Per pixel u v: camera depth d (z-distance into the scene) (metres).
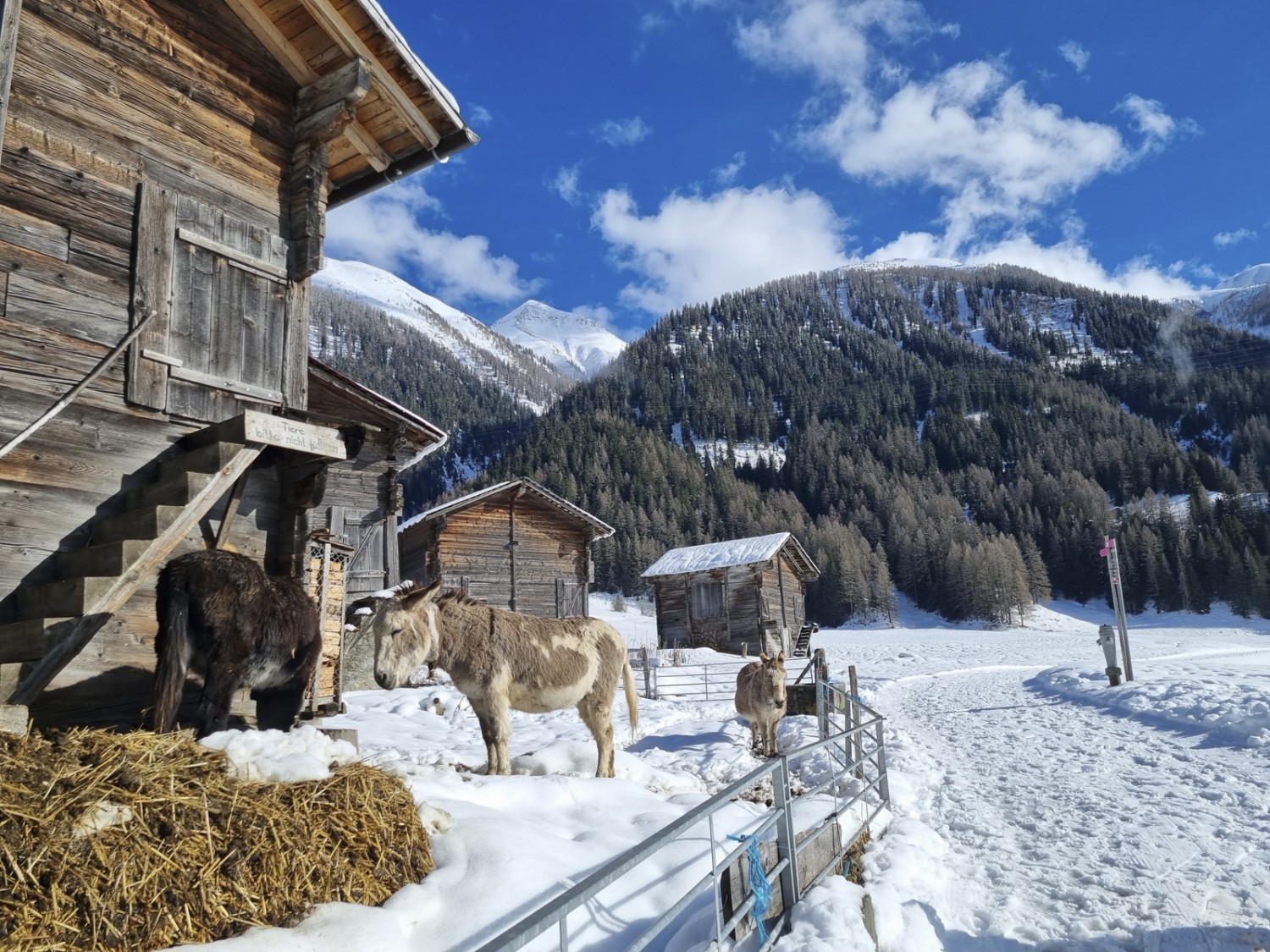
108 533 6.36
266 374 8.07
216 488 6.50
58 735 3.79
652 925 3.28
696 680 27.33
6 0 5.91
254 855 3.58
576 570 31.62
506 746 7.45
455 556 28.38
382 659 6.86
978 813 8.48
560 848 4.80
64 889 3.04
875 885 5.70
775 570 46.44
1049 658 36.22
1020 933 5.40
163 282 7.27
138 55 7.38
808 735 13.33
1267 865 6.42
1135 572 90.81
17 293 6.29
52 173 6.61
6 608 5.95
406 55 8.66
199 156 7.77
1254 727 11.20
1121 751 11.30
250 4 8.22
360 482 20.62
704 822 5.61
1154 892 5.97
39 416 6.32
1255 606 81.12
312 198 8.56
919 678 27.33
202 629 5.45
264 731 4.61
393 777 4.53
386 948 3.51
